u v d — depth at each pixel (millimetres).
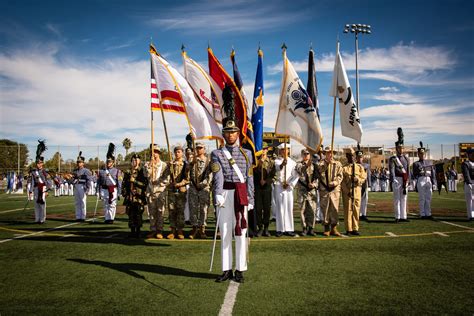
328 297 4109
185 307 3828
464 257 6043
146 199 8438
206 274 5152
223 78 7711
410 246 6973
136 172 8398
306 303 3924
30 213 14414
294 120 8508
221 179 4883
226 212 4891
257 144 7793
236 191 4863
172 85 7730
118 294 4277
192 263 5820
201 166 8352
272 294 4230
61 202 20375
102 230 9656
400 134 10773
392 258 6000
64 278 4973
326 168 8445
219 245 7379
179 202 8180
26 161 39000
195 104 7375
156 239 8133
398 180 10609
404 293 4230
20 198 25234
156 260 6031
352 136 8922
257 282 4715
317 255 6270
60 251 6801
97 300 4078
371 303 3908
